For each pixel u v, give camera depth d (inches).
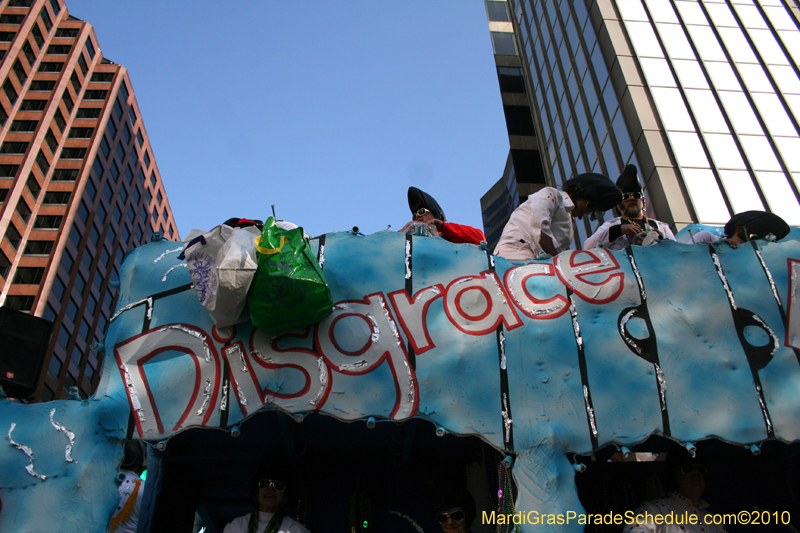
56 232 1868.8
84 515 116.3
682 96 731.4
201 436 166.2
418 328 132.6
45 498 116.3
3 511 114.7
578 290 138.3
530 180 1261.1
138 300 137.8
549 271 141.3
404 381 127.1
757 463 179.5
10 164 1900.8
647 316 135.8
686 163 671.1
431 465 177.2
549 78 1099.3
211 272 126.0
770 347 133.2
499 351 130.9
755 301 137.8
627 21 815.7
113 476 120.7
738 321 135.7
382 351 129.7
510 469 127.2
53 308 1803.6
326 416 156.5
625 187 184.4
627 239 172.2
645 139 690.2
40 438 121.3
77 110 2174.0
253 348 129.9
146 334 133.3
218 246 128.0
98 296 2068.2
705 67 766.5
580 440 122.6
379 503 171.3
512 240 160.1
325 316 130.4
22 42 2085.4
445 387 126.6
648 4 832.9
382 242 143.6
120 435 122.9
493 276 139.9
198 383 127.6
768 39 797.2
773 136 699.4
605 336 133.0
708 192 649.6
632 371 129.5
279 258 124.4
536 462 119.8
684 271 141.4
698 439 123.5
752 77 756.6
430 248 143.1
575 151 933.8
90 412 124.5
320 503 171.0
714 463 179.3
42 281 1777.8
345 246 142.9
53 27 2256.4
